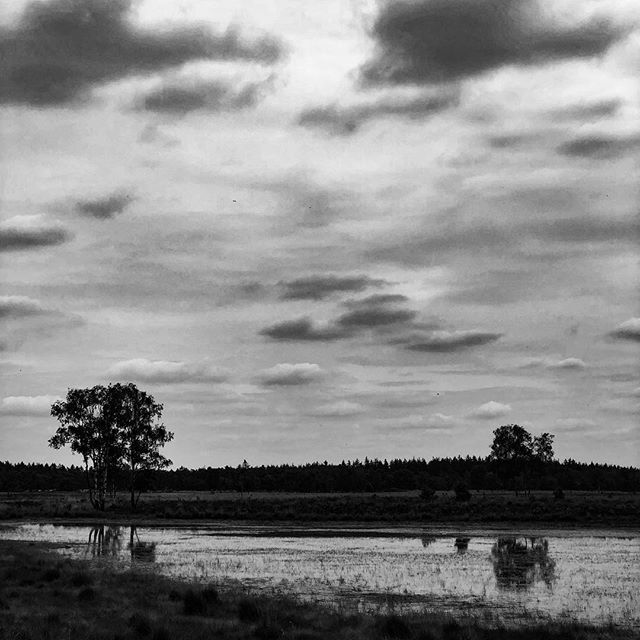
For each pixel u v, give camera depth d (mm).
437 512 86062
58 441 96062
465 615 24906
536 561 41469
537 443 155625
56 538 58812
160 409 99688
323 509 95250
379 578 34250
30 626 19938
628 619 24422
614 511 82312
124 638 19062
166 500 139000
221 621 22312
